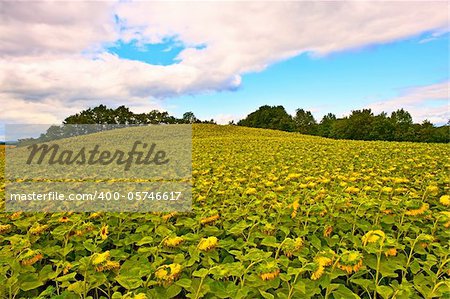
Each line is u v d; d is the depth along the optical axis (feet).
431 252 10.69
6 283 8.36
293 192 17.52
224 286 8.25
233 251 9.34
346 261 8.37
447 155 38.06
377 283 8.63
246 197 16.25
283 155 40.27
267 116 276.21
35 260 9.30
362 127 181.57
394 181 18.65
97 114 232.12
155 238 11.34
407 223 12.03
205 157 40.16
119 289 9.86
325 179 19.98
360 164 31.96
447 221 11.07
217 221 13.12
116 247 12.07
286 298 7.79
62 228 11.49
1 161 49.49
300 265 9.63
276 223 12.53
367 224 12.15
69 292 8.37
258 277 8.21
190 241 10.78
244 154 43.14
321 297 8.68
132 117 238.48
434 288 7.81
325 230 11.58
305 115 294.46
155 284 8.48
